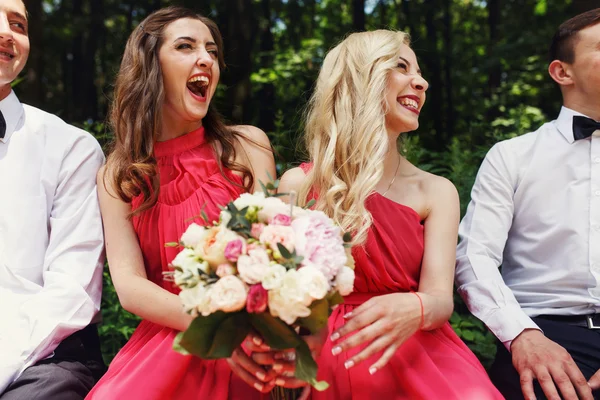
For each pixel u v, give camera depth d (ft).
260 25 28.53
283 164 10.60
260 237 6.03
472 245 9.12
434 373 7.28
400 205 8.12
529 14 29.22
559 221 9.02
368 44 8.36
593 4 15.51
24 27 9.14
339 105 8.23
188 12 8.71
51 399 7.72
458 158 13.03
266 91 24.59
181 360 7.36
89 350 8.79
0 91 8.95
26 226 8.69
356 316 6.93
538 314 8.94
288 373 6.57
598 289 8.71
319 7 31.32
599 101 9.25
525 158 9.35
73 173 8.96
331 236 6.28
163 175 8.41
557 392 7.64
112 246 8.30
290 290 5.78
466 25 36.42
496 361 8.94
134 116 8.39
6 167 8.77
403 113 8.28
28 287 8.55
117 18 33.45
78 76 33.01
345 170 8.00
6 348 8.03
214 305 5.84
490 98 30.22
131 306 7.80
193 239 6.31
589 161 9.05
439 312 7.43
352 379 7.38
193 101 8.43
